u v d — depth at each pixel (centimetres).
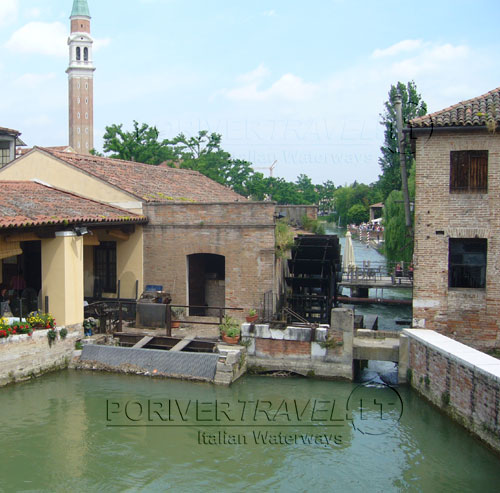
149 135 4594
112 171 2142
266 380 1509
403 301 2578
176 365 1497
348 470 1051
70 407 1305
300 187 12500
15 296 1834
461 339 1531
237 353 1504
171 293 1881
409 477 1026
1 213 1451
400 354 1469
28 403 1316
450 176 1520
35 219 1472
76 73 8706
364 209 8950
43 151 1995
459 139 1503
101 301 1828
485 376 1071
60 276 1573
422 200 1537
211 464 1066
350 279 2764
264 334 1549
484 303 1514
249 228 1780
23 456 1078
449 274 1547
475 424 1116
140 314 1773
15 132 2548
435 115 1538
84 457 1080
